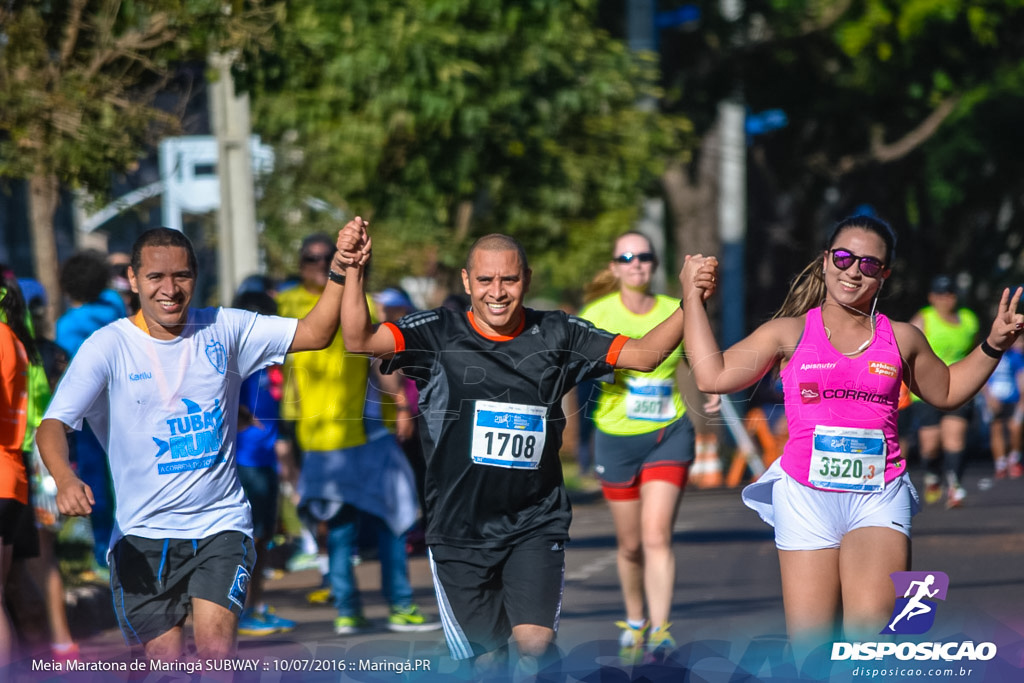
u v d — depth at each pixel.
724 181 78.31
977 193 119.25
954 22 70.44
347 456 24.62
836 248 15.18
